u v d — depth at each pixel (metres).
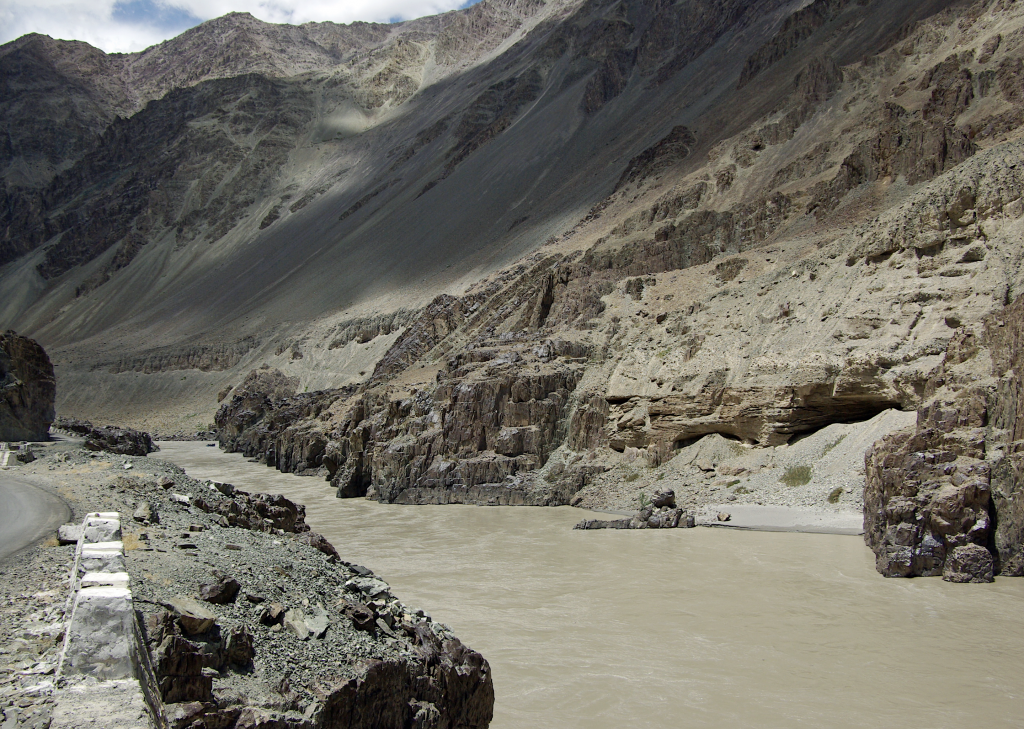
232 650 16.36
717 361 63.72
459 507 66.12
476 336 107.56
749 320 66.38
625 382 68.56
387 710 18.28
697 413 61.84
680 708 24.98
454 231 189.88
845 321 56.44
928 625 30.81
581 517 58.16
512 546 48.12
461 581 39.78
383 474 72.69
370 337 167.75
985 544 36.56
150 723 10.81
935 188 57.78
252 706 15.20
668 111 170.00
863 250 61.00
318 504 70.69
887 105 85.75
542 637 31.36
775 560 41.22
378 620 21.45
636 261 95.00
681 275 85.25
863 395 53.25
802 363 55.97
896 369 51.12
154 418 180.88
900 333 53.00
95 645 12.17
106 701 11.21
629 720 24.22
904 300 54.38
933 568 36.94
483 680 22.20
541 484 67.38
